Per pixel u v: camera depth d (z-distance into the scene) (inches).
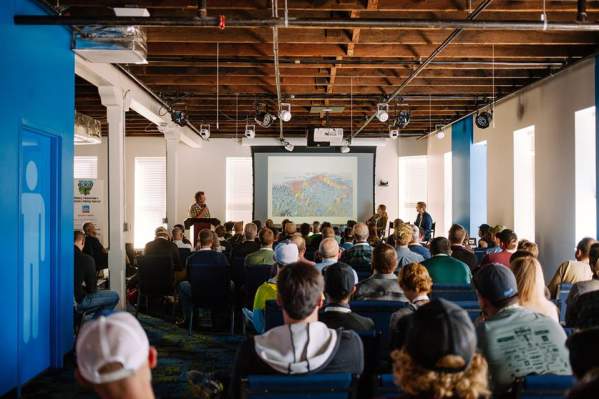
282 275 87.4
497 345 87.7
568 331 106.7
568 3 227.6
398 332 103.0
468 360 51.0
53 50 195.8
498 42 274.1
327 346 84.2
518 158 400.2
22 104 172.1
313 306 86.4
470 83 375.2
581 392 44.8
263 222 633.0
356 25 199.3
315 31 271.7
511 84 372.2
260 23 194.4
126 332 48.5
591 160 307.4
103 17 179.3
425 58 306.3
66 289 206.1
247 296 238.7
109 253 303.7
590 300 119.1
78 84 366.6
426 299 123.4
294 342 83.3
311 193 631.2
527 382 76.7
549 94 341.4
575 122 308.8
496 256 218.4
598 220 274.1
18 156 168.9
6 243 161.6
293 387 78.9
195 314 275.9
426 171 653.9
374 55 301.9
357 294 154.0
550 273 340.5
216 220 424.8
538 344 87.3
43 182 194.4
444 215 584.7
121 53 211.5
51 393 172.4
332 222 631.2
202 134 468.8
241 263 274.5
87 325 50.3
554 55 300.2
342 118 546.0
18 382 167.8
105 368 47.1
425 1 228.4
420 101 450.3
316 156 631.8
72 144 213.8
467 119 499.5
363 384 91.5
